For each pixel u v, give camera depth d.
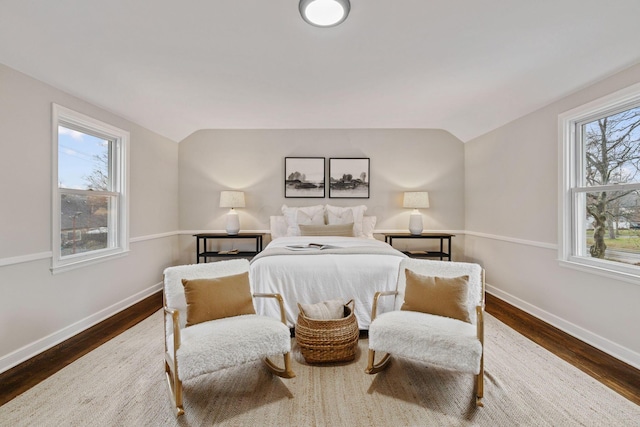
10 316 2.14
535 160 3.15
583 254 2.67
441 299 1.99
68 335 2.60
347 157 4.66
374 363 2.12
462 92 3.07
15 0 1.64
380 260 2.67
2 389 1.83
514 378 1.94
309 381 1.92
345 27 1.95
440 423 1.55
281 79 2.77
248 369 2.06
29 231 2.29
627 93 2.22
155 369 2.06
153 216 3.98
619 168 2.39
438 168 4.68
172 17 1.82
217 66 2.49
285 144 4.65
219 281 2.04
